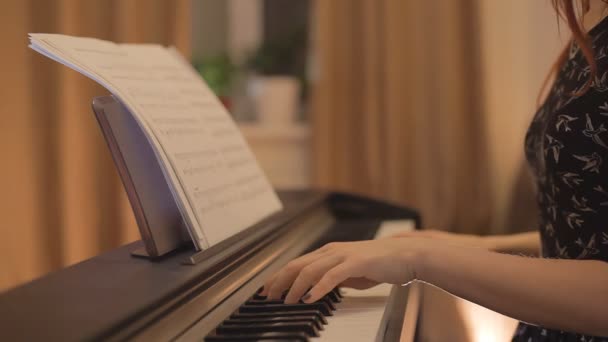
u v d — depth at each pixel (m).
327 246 1.07
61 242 2.38
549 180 1.19
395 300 1.17
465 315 2.07
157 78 1.18
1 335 0.81
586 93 1.12
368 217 1.87
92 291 0.93
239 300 1.06
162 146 1.06
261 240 1.22
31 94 2.31
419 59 3.14
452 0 3.09
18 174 2.21
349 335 0.98
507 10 3.10
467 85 3.15
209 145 1.19
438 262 1.02
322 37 3.17
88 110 2.44
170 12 2.73
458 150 3.14
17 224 2.21
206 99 1.27
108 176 2.51
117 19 2.57
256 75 3.74
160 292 0.92
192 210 1.07
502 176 3.16
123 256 1.08
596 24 1.19
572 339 1.19
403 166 3.20
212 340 0.94
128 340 0.85
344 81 3.20
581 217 1.15
